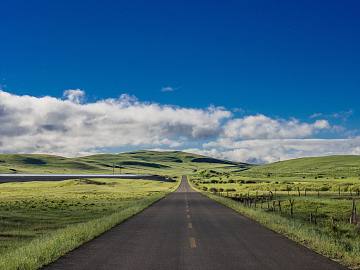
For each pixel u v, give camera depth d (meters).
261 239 18.27
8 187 143.00
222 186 135.12
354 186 96.81
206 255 14.12
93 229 20.28
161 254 14.34
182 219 29.23
